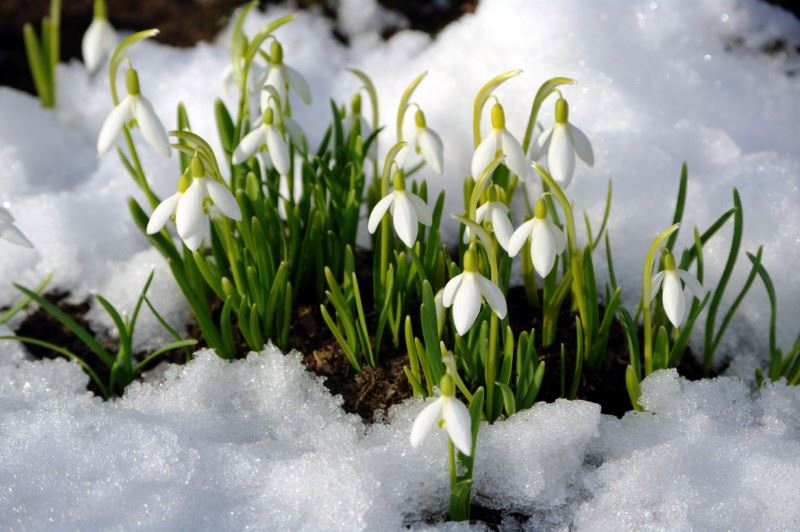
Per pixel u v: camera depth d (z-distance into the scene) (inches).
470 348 41.6
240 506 40.2
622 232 44.4
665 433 41.5
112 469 40.8
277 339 43.2
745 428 41.7
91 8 50.9
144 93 48.8
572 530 40.6
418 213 39.6
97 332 44.3
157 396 42.6
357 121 43.4
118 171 47.1
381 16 49.3
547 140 40.2
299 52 48.9
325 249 43.6
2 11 50.8
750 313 43.6
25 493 40.4
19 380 43.4
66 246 45.2
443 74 47.1
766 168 44.8
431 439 40.9
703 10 47.6
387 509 40.3
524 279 43.3
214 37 49.8
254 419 42.2
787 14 48.3
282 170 41.2
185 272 43.0
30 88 49.6
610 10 47.1
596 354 42.4
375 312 43.5
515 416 41.3
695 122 45.8
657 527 40.1
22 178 46.8
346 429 41.8
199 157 39.4
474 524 40.6
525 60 46.5
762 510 40.3
